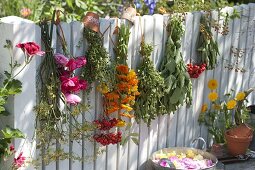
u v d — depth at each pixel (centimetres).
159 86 209
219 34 246
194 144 246
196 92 240
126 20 201
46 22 174
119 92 196
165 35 218
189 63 232
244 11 260
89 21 185
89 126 191
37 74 173
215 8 247
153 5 267
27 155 172
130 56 205
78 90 180
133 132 214
